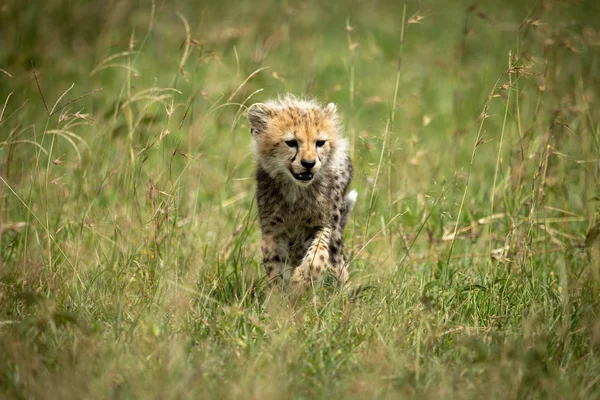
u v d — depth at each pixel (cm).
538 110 1134
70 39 1833
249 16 1983
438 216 1178
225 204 1207
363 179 1180
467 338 750
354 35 2278
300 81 1753
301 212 1016
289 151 1002
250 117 1059
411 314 870
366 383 695
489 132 1549
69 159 1364
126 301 903
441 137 1552
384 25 2333
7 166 1120
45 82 1611
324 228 1030
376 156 1331
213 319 848
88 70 1739
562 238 1091
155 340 785
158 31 1909
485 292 923
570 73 1343
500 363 730
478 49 2059
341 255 1061
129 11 1916
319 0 2442
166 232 1020
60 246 1044
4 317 854
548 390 690
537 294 922
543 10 1259
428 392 689
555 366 749
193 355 766
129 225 1073
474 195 1273
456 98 1573
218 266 1007
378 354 753
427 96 1770
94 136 1254
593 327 789
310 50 1959
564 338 788
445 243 1126
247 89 1350
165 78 1808
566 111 1196
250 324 850
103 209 1148
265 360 750
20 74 1549
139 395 670
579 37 1275
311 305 898
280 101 1078
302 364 746
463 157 1455
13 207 1140
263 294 995
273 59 1836
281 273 982
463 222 1162
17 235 1054
